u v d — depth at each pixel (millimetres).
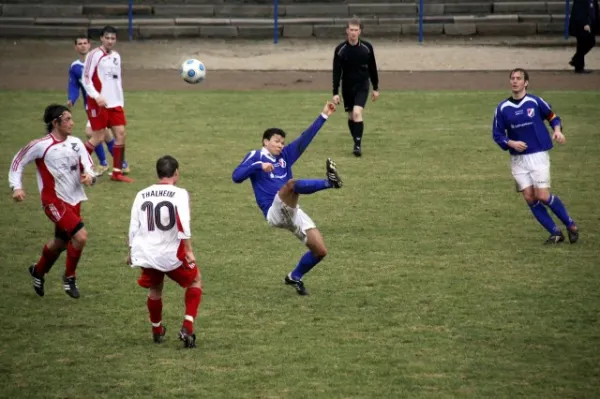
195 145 46281
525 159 30328
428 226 32812
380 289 26297
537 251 29734
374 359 21328
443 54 75812
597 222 32938
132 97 59812
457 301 25188
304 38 83750
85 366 21141
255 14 86812
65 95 60344
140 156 44031
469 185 38625
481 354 21578
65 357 21672
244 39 83688
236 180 25594
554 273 27469
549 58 73812
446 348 21953
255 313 24484
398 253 29734
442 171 41094
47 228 32906
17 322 23938
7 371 20875
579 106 55094
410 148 45656
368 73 43812
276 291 26266
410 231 32219
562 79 65250
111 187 38656
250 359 21422
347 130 50219
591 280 26781
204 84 65125
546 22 84188
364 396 19391
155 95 60531
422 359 21312
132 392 19734
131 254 21859
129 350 22078
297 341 22500
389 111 55156
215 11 86562
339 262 28859
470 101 57938
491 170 41188
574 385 19859
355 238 31453
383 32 84062
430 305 24906
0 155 43594
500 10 86062
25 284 27016
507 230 32219
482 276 27281
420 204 35750
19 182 24953
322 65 72438
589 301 25031
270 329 23344
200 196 37125
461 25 83875
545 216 30578
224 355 21688
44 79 66562
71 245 25156
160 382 20203
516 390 19625
